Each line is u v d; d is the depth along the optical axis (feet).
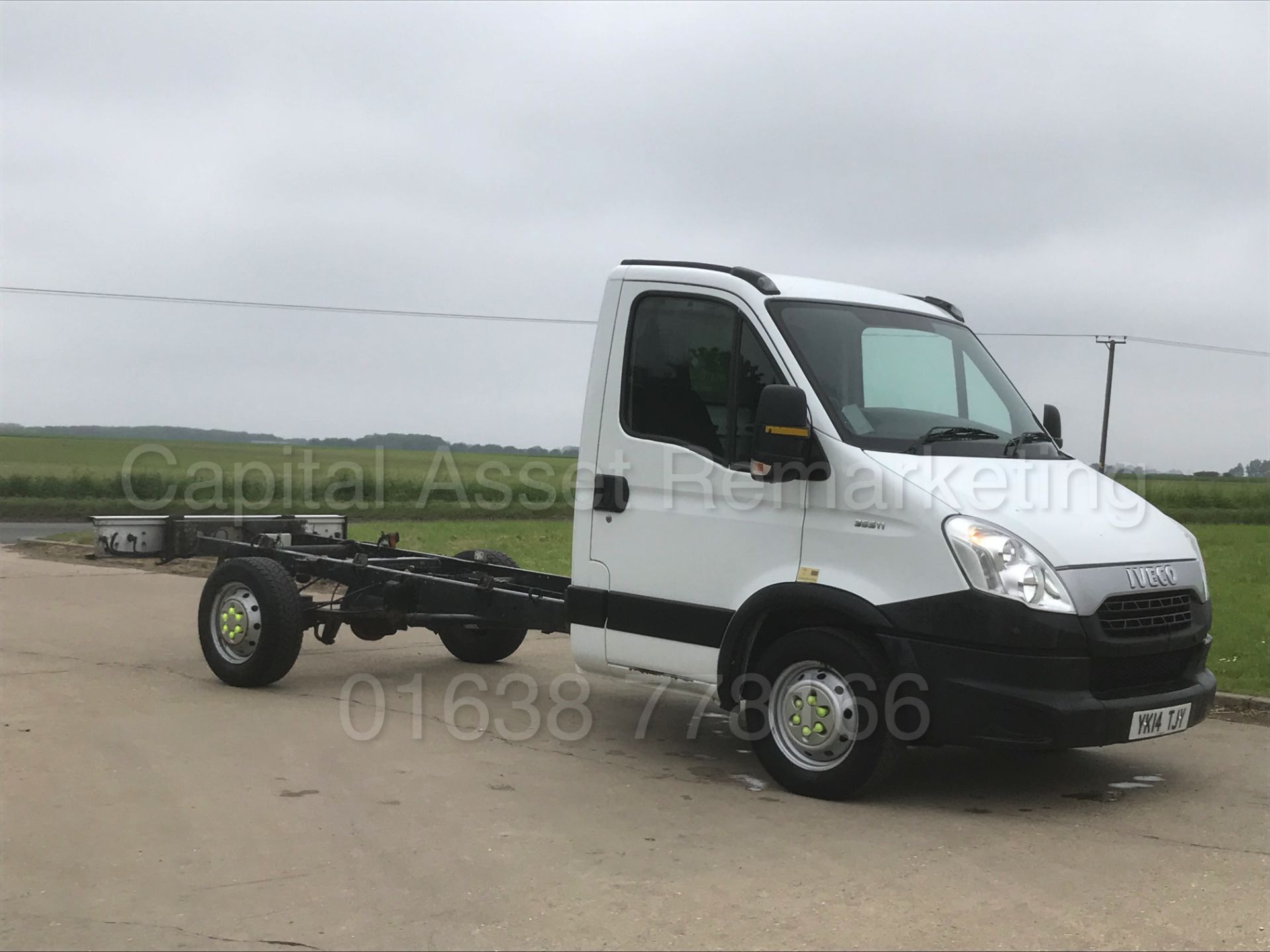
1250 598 56.95
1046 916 15.46
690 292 22.98
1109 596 19.70
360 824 18.94
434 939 14.48
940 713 19.60
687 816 19.77
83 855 17.28
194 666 32.22
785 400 20.27
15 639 35.68
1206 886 16.66
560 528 104.83
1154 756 24.57
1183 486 199.11
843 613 20.51
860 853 17.93
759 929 14.89
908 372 22.95
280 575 29.22
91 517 32.71
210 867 16.90
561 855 17.63
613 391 23.75
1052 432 25.29
